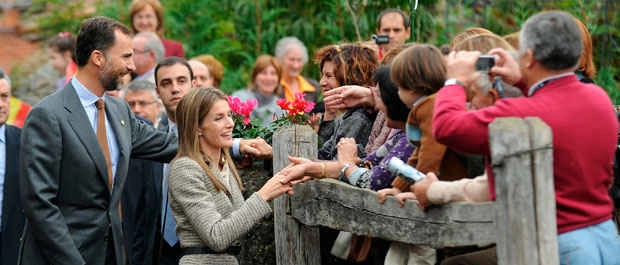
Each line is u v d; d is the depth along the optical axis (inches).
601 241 127.3
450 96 129.3
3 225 204.2
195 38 378.0
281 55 305.9
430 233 143.4
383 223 153.5
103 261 179.0
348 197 162.1
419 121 144.4
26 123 175.3
